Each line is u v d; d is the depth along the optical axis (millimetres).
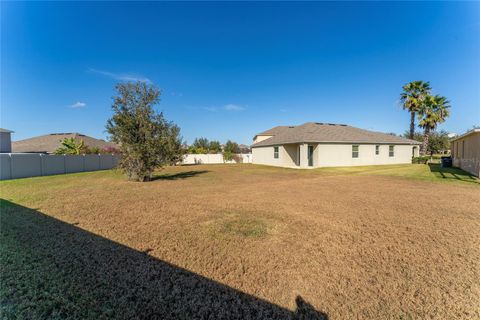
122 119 13102
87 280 3141
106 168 25078
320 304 2645
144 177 14133
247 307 2613
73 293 2867
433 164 23547
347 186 10688
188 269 3418
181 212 6469
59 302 2705
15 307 2621
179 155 15078
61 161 20203
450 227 5012
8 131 23859
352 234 4668
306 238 4488
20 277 3211
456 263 3480
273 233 4766
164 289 2947
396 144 24531
